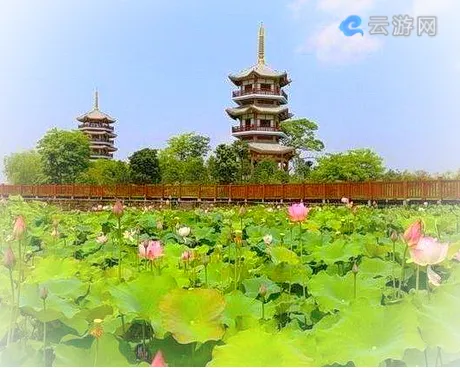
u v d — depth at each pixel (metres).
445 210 16.02
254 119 72.12
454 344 2.08
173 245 5.41
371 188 32.47
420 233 2.89
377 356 2.05
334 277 3.47
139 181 62.72
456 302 2.46
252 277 4.14
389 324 2.24
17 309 2.63
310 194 36.34
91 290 3.31
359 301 2.38
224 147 61.19
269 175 60.53
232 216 10.63
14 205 15.81
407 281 4.11
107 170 66.06
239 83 74.56
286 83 76.31
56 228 6.87
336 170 56.59
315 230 7.26
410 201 29.75
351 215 11.59
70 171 68.88
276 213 12.32
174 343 2.44
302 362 1.94
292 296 3.75
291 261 4.01
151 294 2.74
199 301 2.37
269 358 1.96
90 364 2.24
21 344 2.45
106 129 90.56
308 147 79.06
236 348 1.99
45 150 69.00
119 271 3.88
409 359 2.28
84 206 46.50
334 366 2.22
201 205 41.31
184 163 68.69
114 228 8.33
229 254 5.24
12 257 2.58
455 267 3.90
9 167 77.00
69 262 4.09
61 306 2.83
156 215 11.91
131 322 2.79
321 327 2.64
